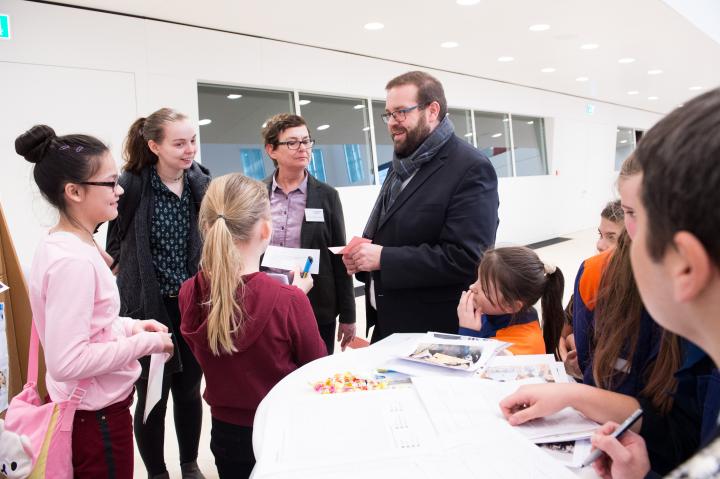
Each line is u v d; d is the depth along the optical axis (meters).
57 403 1.32
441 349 1.29
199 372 2.27
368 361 1.29
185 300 1.40
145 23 4.36
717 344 0.40
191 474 2.26
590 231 11.27
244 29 4.92
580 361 1.21
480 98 8.34
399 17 4.75
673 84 9.52
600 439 0.74
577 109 11.05
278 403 1.05
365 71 6.39
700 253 0.37
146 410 1.55
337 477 0.75
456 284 1.85
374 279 1.99
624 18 5.06
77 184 1.37
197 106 4.77
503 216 8.94
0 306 1.95
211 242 1.29
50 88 3.85
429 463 0.78
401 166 1.96
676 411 0.85
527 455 0.79
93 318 1.36
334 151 6.21
